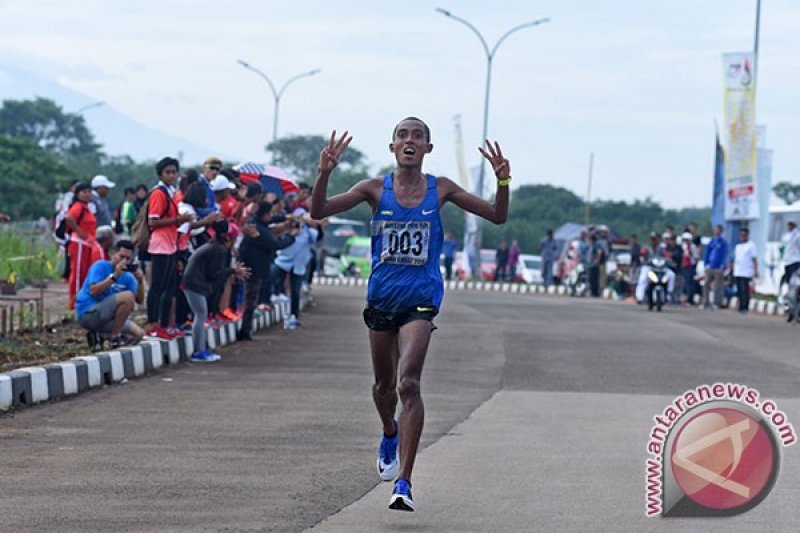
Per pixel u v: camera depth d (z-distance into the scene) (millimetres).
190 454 22969
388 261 19141
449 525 17828
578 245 117688
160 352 36656
